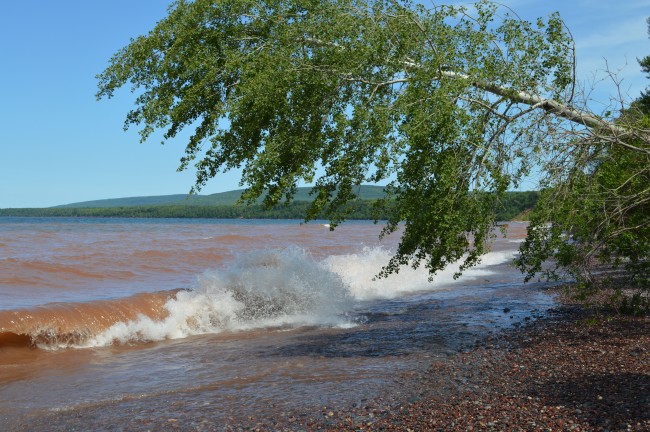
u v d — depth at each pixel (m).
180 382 8.54
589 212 9.55
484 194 9.09
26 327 10.79
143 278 19.33
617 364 8.30
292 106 9.05
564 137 9.13
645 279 11.41
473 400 7.11
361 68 8.88
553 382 7.63
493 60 9.07
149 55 9.72
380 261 23.81
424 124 8.48
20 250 27.05
